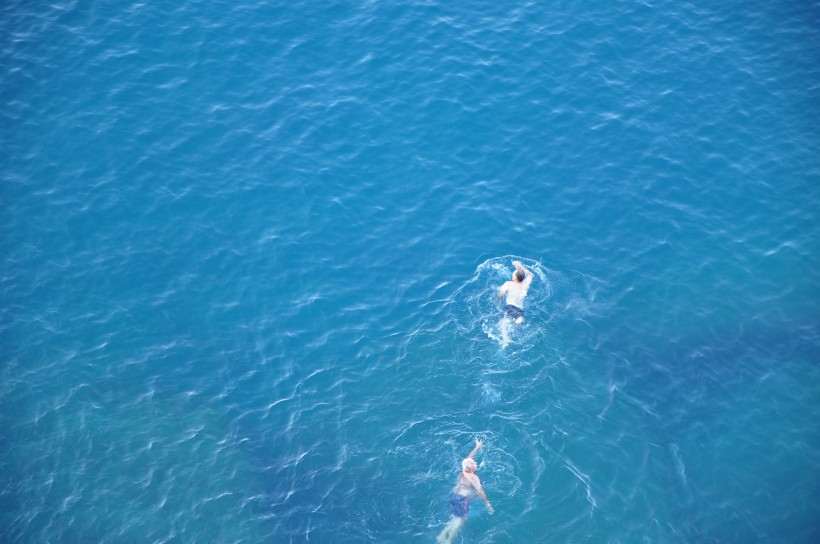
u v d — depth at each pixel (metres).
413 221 37.38
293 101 42.06
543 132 40.88
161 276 35.22
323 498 27.89
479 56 44.31
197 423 30.30
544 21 46.41
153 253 36.00
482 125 41.12
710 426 30.00
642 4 47.25
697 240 36.66
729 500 27.73
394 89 42.62
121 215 37.25
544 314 33.62
